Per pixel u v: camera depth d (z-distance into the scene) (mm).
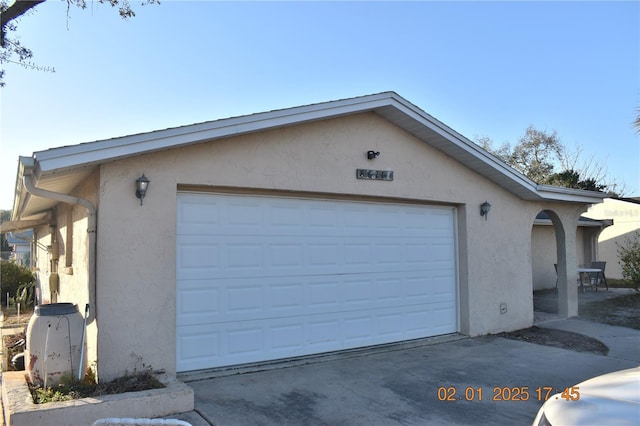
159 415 4938
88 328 6180
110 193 5773
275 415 5090
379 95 7746
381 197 8320
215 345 6652
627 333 9875
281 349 7234
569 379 6535
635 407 2854
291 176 7199
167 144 5824
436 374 6734
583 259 21547
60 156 5137
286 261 7387
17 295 14977
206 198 6734
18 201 9016
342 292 7965
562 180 30812
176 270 6355
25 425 4281
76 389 5051
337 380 6391
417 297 8992
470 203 9602
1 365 7078
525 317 10430
